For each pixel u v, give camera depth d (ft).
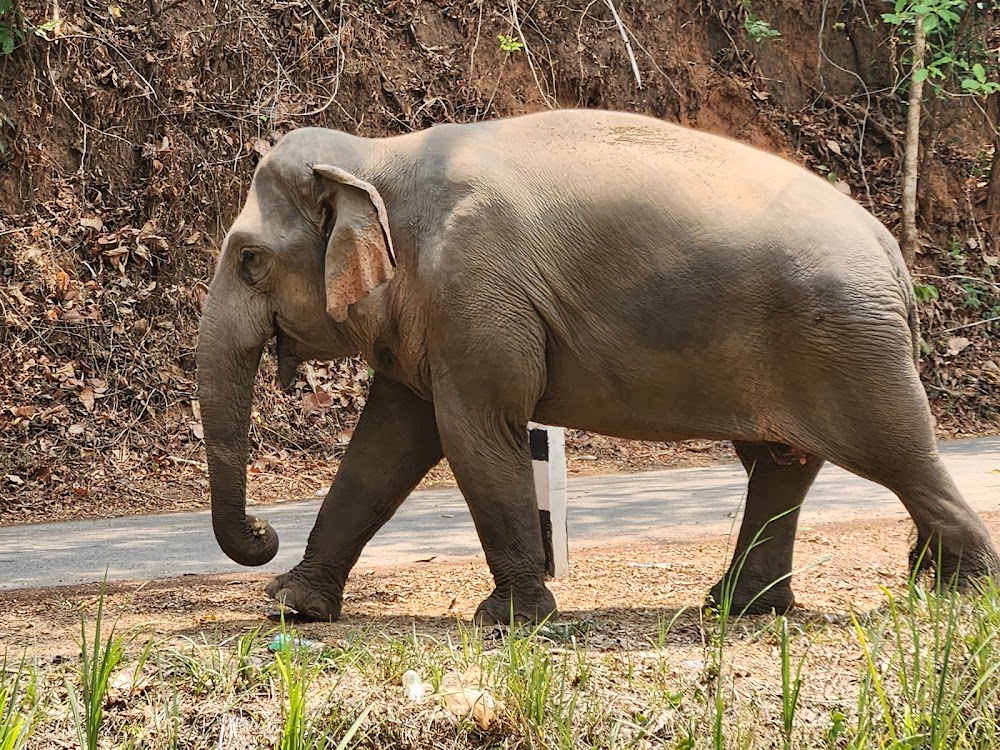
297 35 84.94
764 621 29.22
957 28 107.04
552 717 21.53
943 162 109.60
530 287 28.50
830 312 27.73
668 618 30.50
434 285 28.48
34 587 39.09
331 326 31.01
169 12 80.79
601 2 99.91
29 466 62.85
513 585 29.30
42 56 75.20
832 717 22.06
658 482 67.15
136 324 72.43
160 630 29.96
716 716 21.22
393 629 29.76
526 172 29.07
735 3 106.52
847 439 28.40
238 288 31.22
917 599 27.84
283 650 22.81
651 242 28.35
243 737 20.80
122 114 77.46
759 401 28.73
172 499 62.75
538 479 38.17
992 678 23.31
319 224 30.32
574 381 29.48
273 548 32.17
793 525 31.99
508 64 94.79
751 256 27.94
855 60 111.24
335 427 74.49
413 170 29.45
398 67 89.86
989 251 106.01
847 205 29.43
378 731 20.94
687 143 29.60
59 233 73.36
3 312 68.85
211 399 31.24
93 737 19.66
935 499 28.40
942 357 94.73
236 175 79.36
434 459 32.94
